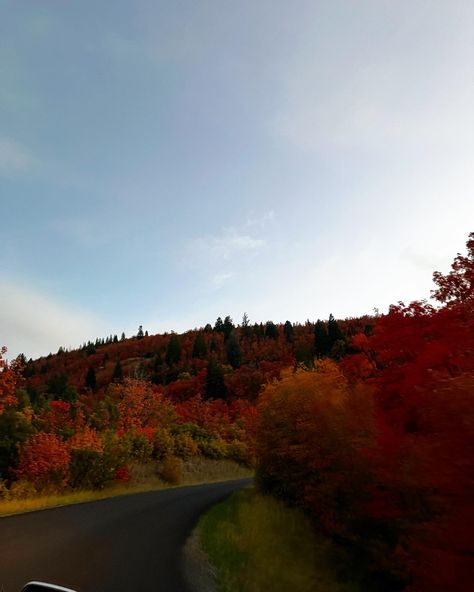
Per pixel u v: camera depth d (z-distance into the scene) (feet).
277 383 67.87
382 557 40.70
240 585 27.84
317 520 55.21
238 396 310.24
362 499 45.42
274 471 66.08
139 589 22.89
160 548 32.81
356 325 483.92
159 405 167.63
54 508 51.70
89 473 78.59
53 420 117.29
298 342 466.70
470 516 21.86
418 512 34.04
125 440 102.37
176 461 117.19
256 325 646.33
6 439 72.79
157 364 481.05
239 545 39.04
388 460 34.99
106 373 484.74
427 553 25.91
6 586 20.95
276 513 57.67
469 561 22.06
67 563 26.30
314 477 54.44
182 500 66.80
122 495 73.56
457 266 37.52
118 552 30.30
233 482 119.03
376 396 38.96
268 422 67.46
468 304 32.63
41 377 572.10
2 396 70.13
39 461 69.15
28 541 31.42
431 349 31.55
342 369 54.44
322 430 52.16
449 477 22.36
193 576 26.68
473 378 22.03
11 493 60.03
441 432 23.21
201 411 215.51
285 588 31.60
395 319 37.78
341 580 42.16
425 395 26.76
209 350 524.93
